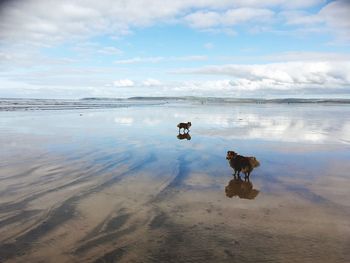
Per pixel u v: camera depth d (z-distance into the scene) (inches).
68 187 184.4
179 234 127.0
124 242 119.7
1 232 126.5
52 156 267.9
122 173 218.1
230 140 364.5
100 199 165.5
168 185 192.9
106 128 478.0
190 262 106.7
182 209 154.1
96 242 119.5
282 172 225.5
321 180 205.5
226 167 239.6
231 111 1001.5
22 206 153.8
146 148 311.6
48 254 110.7
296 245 118.2
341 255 111.2
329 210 153.6
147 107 1362.0
